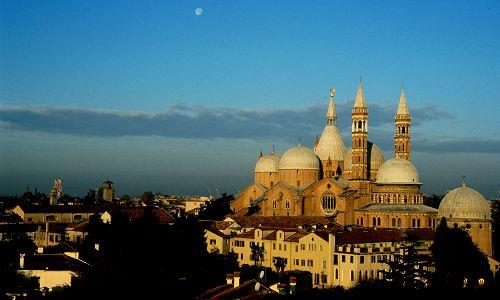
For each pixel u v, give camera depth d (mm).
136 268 131125
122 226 199000
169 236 194625
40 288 142625
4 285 142750
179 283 135875
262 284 141375
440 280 175875
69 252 169875
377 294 133750
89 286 124625
